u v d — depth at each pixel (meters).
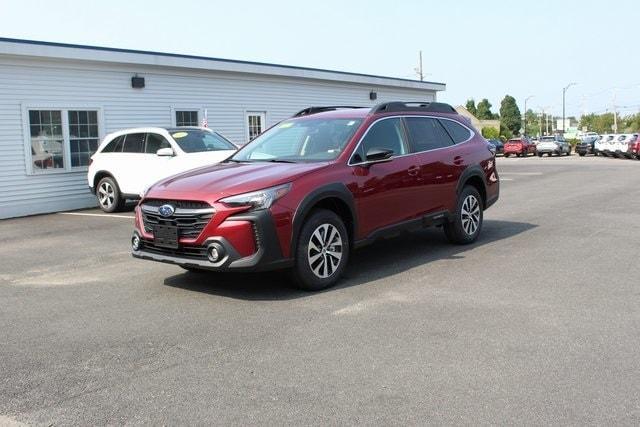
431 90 31.72
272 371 4.31
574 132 98.94
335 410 3.70
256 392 3.98
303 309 5.74
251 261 5.84
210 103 19.12
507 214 11.65
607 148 41.84
